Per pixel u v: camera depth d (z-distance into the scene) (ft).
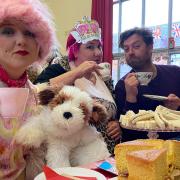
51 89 2.70
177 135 3.61
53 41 2.78
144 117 3.34
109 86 4.76
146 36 4.94
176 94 4.90
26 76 2.77
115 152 2.26
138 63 4.99
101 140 2.91
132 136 4.10
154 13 10.09
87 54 4.47
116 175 2.38
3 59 2.47
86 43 4.43
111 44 10.28
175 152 2.17
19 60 2.45
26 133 2.42
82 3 12.08
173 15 9.46
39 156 2.59
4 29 2.40
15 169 2.49
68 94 2.60
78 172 2.36
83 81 3.67
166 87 4.91
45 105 2.64
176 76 5.11
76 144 2.68
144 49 4.92
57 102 2.57
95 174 2.33
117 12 11.37
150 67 5.09
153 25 10.11
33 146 2.47
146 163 1.92
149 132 3.41
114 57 11.09
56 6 13.50
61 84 2.92
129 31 5.08
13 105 2.40
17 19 2.37
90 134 2.72
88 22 4.57
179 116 3.47
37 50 2.65
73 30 4.58
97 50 4.57
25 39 2.45
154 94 4.77
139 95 4.66
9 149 2.43
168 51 9.48
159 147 2.21
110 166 2.52
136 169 1.99
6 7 2.31
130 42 4.94
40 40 2.60
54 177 2.18
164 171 2.04
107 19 10.21
